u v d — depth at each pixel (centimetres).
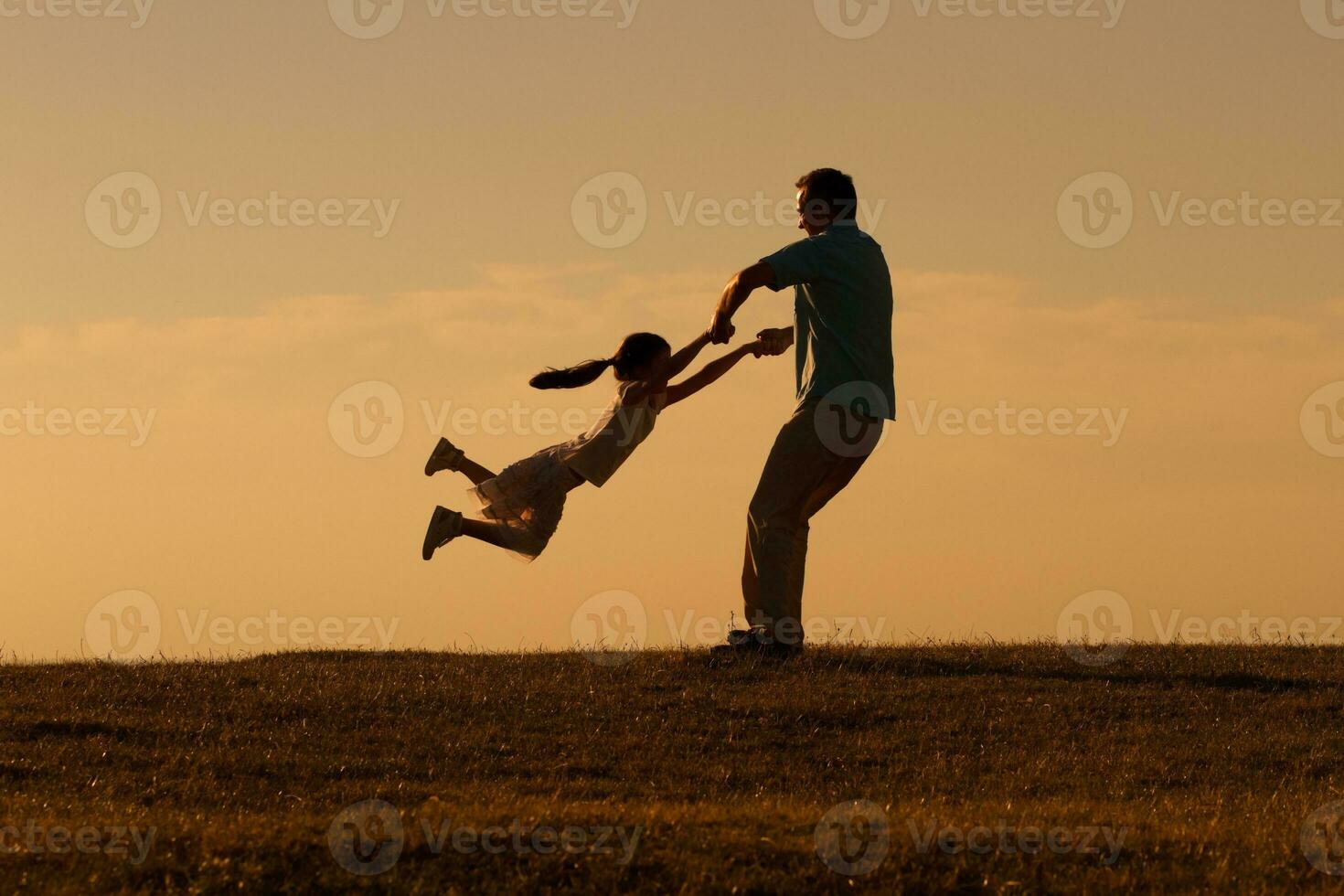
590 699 2817
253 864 1658
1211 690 2970
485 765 2412
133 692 2809
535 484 2389
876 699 2838
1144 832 1891
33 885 1602
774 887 1644
